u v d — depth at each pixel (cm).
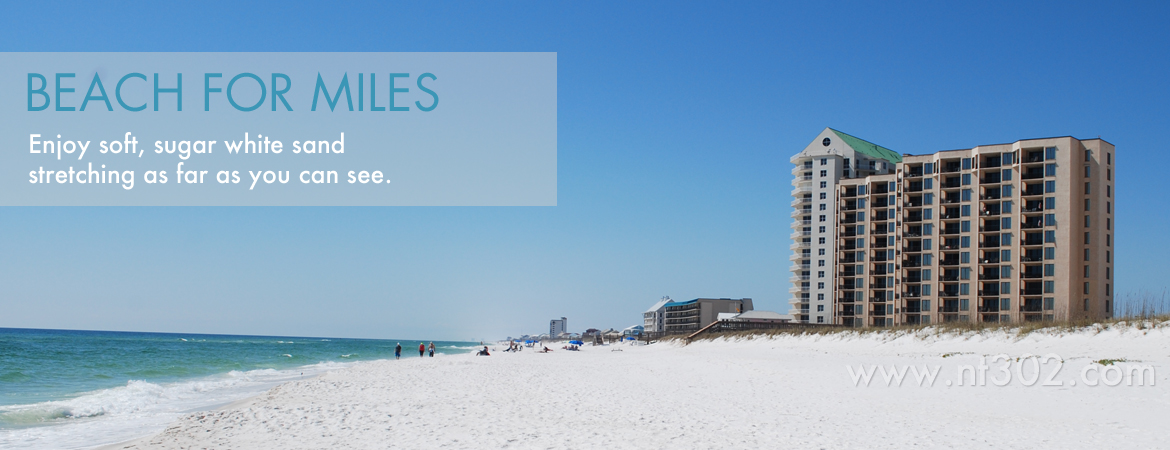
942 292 9862
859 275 11456
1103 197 9100
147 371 5403
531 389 2992
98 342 14062
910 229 10400
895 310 10406
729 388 2875
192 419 2069
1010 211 9369
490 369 4622
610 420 1955
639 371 4131
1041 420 1848
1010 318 8294
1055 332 4525
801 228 13575
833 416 1980
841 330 6519
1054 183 9094
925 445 1525
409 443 1619
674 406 2281
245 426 1922
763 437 1647
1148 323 4119
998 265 9369
